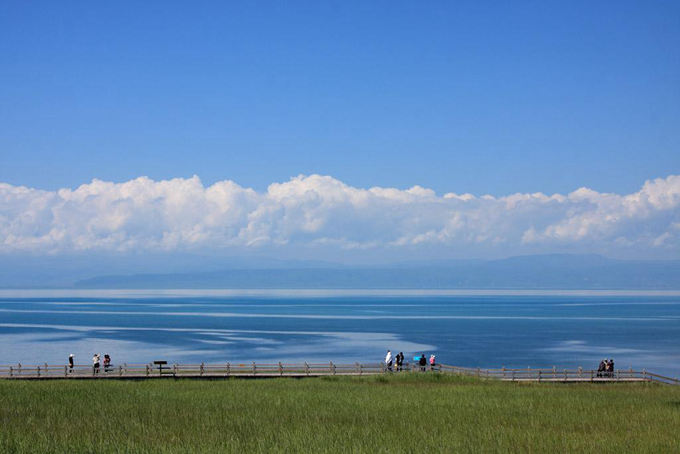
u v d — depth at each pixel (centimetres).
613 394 5372
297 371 6894
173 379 6375
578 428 3916
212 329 18775
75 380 6194
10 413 4275
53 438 3559
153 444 3441
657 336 16475
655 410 4512
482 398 5059
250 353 12231
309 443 3488
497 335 16862
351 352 12506
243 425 3956
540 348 13375
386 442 3519
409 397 5069
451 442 3516
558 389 5725
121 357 11475
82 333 16925
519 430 3831
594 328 19612
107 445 3397
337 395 5166
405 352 12506
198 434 3691
